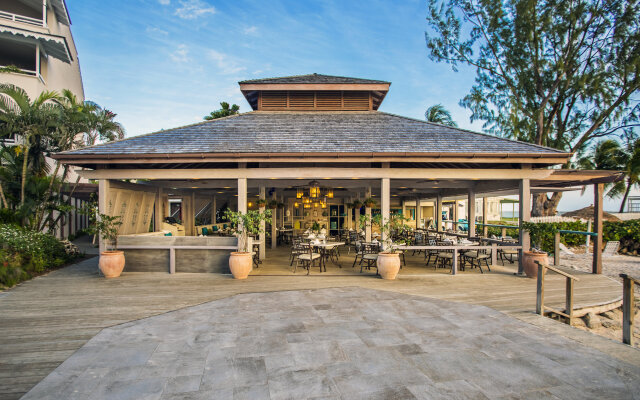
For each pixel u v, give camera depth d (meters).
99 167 8.50
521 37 19.67
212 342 4.16
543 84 21.25
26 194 10.93
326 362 3.62
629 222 16.48
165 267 8.54
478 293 6.55
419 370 3.44
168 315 5.23
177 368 3.49
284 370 3.45
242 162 8.51
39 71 15.51
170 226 13.51
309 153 7.91
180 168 9.20
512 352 3.88
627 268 11.52
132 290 6.75
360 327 4.67
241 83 11.48
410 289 6.88
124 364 3.59
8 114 10.21
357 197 15.41
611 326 5.78
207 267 8.49
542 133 21.22
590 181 8.98
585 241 17.03
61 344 4.11
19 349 3.97
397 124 10.17
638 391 3.06
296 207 17.84
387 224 8.20
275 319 5.02
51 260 9.20
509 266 9.65
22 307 5.63
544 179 8.69
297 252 8.96
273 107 11.70
